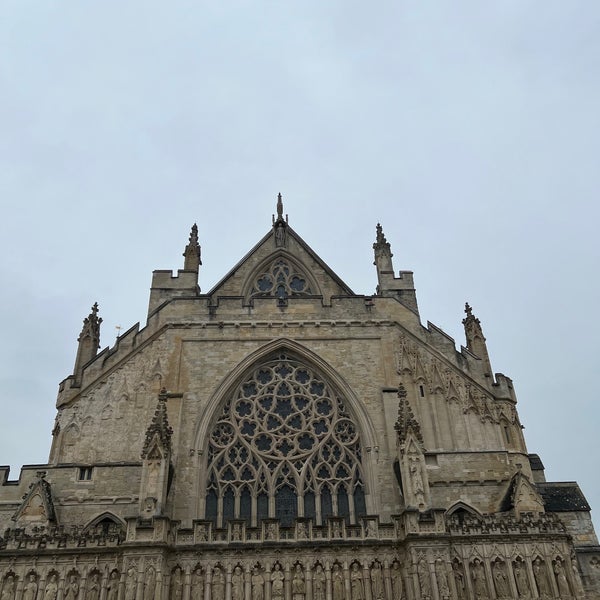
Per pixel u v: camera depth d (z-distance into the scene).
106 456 50.56
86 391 53.44
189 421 51.66
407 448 46.16
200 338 56.16
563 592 41.94
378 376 54.75
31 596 40.84
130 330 56.72
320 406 53.91
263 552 42.72
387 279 61.91
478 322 59.75
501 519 45.06
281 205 71.38
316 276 65.62
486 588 41.75
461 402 53.81
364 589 41.78
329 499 49.34
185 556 42.50
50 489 47.19
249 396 54.12
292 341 56.31
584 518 47.69
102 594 40.84
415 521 43.03
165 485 44.91
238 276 65.06
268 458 50.81
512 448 51.47
